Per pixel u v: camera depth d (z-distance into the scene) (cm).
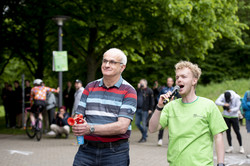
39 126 988
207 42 1349
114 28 1262
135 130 1222
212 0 1173
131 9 1205
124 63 302
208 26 1237
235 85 2339
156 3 1120
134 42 1248
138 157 716
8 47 1455
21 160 686
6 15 1380
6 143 929
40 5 1257
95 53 1358
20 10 1352
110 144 290
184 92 279
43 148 837
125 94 296
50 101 1164
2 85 2888
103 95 297
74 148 838
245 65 2720
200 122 272
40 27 1348
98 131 277
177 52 2341
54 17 1020
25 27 1412
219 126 273
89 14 1172
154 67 2244
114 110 291
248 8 2647
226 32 1362
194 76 281
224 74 2655
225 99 793
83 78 1652
